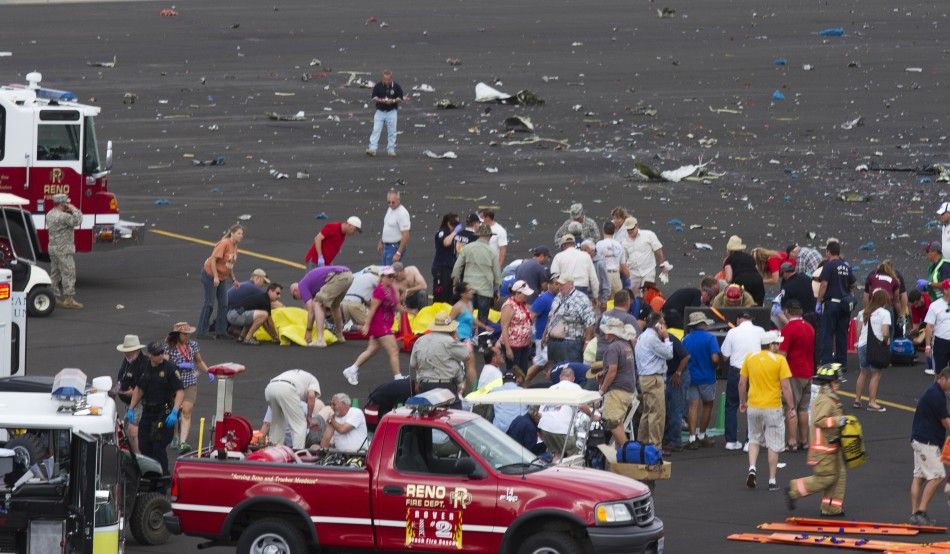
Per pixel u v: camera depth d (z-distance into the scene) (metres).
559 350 73.81
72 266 95.75
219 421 51.50
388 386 64.88
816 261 87.50
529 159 162.50
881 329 74.94
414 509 48.03
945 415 56.03
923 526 56.03
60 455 43.06
